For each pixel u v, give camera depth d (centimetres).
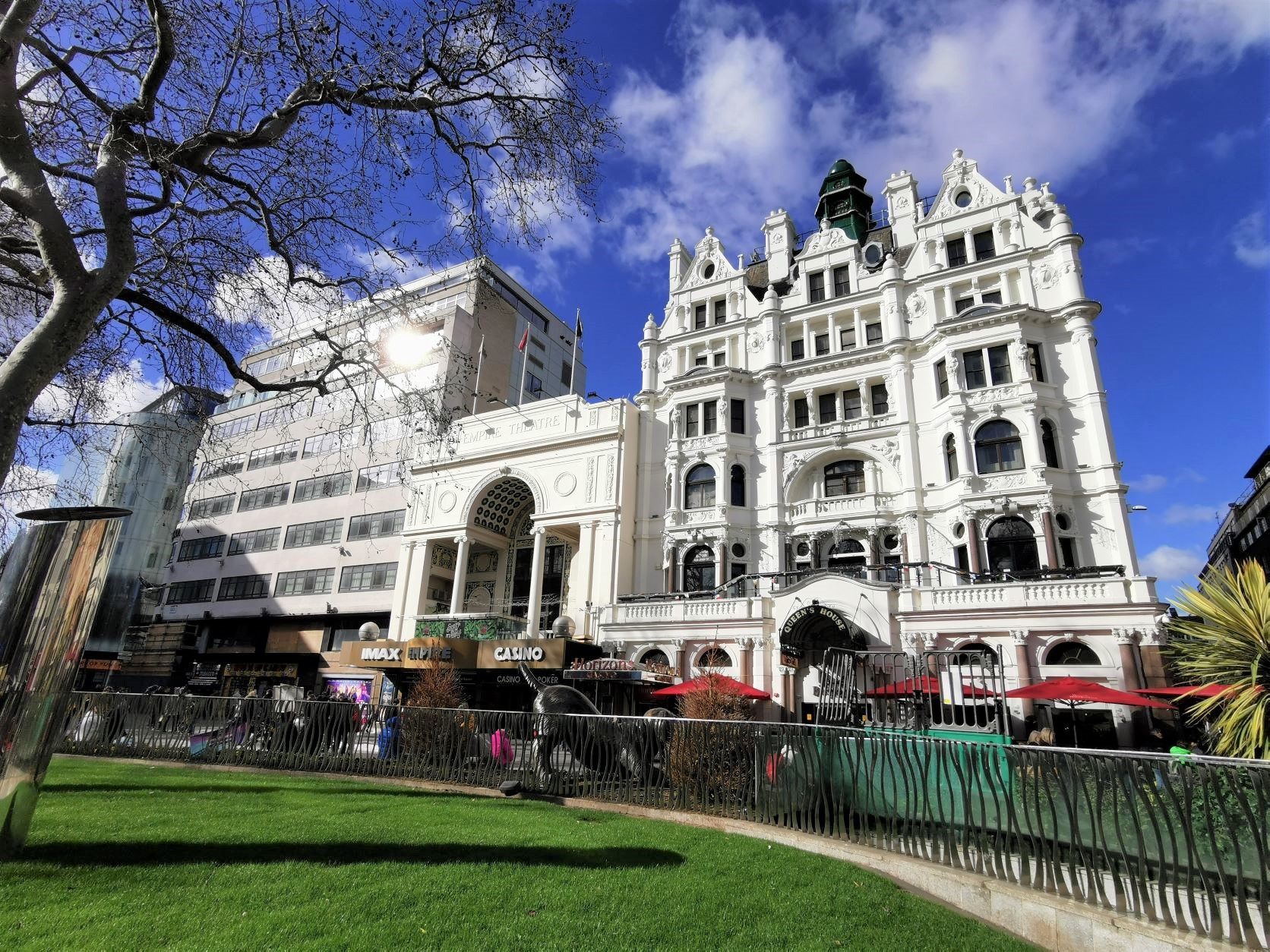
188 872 636
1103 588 2141
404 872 661
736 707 2028
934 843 798
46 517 764
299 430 4934
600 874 692
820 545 3006
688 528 3183
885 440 3000
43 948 456
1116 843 621
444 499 3912
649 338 3722
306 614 4275
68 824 809
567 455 3600
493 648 2939
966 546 2641
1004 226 3016
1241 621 851
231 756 1620
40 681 715
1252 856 541
